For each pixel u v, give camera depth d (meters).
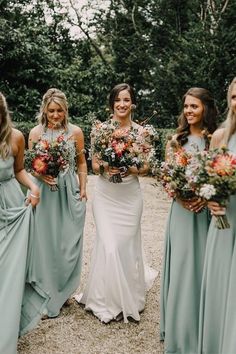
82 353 3.52
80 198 4.44
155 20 23.12
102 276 4.15
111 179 4.16
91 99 18.56
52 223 4.23
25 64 17.62
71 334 3.83
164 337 3.69
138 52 21.05
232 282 2.96
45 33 19.25
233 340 2.93
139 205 4.36
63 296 4.30
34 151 4.04
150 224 7.73
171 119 17.14
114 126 4.09
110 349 3.59
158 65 18.06
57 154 3.99
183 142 3.74
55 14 22.09
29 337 3.76
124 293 4.03
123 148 3.96
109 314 4.05
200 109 3.64
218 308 3.14
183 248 3.45
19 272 3.34
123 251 4.20
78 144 4.46
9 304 3.26
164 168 3.31
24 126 15.09
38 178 4.16
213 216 3.18
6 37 17.03
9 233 3.46
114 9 23.56
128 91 4.29
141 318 4.17
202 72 15.20
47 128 4.35
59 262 4.25
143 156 4.07
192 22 17.52
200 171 2.90
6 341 3.17
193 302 3.45
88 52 22.62
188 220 3.46
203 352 3.21
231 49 15.30
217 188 2.85
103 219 4.29
